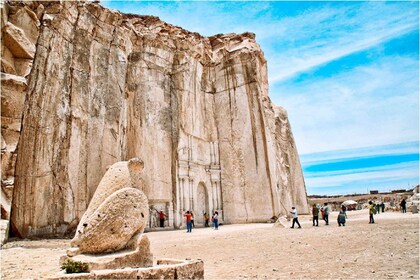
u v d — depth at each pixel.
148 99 28.78
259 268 8.69
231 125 34.47
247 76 35.16
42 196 17.83
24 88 17.08
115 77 25.09
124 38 26.77
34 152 17.83
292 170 43.00
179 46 32.44
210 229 25.44
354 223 22.59
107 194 7.48
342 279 7.02
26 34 18.20
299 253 10.88
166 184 27.97
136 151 27.23
